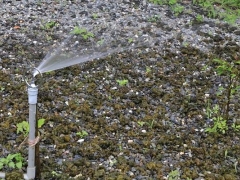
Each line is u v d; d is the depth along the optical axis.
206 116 3.96
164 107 4.03
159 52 4.68
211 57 4.65
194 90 4.23
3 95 4.01
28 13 5.11
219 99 4.14
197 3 5.72
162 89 4.21
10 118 3.80
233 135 3.83
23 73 4.25
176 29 5.06
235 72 4.33
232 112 4.02
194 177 3.46
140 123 3.84
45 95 4.04
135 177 3.44
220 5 5.77
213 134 3.81
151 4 5.54
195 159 3.58
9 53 4.49
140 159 3.57
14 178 3.36
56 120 3.82
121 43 4.78
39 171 3.36
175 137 3.75
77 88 4.14
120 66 4.45
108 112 3.94
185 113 3.99
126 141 3.70
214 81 4.34
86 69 4.37
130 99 4.08
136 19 5.18
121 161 3.53
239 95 4.20
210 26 5.17
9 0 5.31
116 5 5.43
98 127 3.79
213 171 3.52
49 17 5.07
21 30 4.82
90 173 3.44
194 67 4.49
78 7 5.30
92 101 4.03
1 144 3.61
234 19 5.33
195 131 3.83
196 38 4.93
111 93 4.12
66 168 3.46
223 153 3.66
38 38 4.74
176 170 3.46
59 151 3.58
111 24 5.07
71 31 4.89
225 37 5.00
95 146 3.62
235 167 3.56
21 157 3.48
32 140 3.27
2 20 4.95
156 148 3.66
